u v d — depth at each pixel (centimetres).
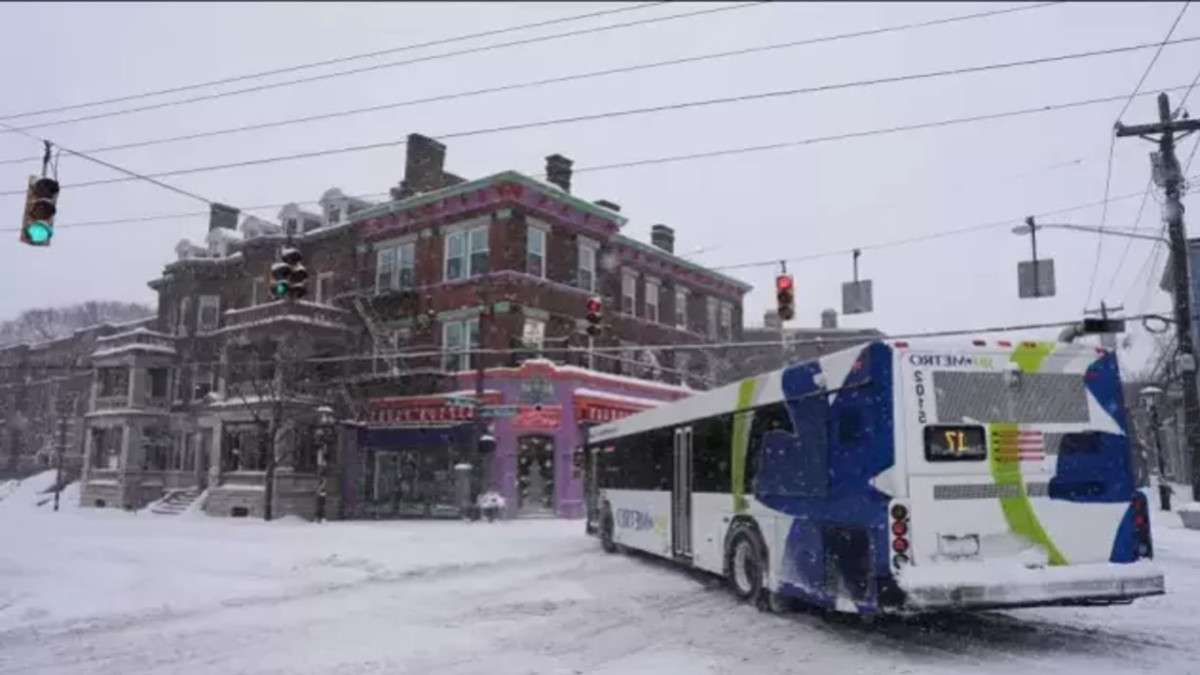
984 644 902
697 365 4406
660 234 4538
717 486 1288
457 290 3325
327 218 3919
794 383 1049
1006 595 834
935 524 847
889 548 841
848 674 783
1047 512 874
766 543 1116
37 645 949
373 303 3531
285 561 1616
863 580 876
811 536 990
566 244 3506
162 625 1061
